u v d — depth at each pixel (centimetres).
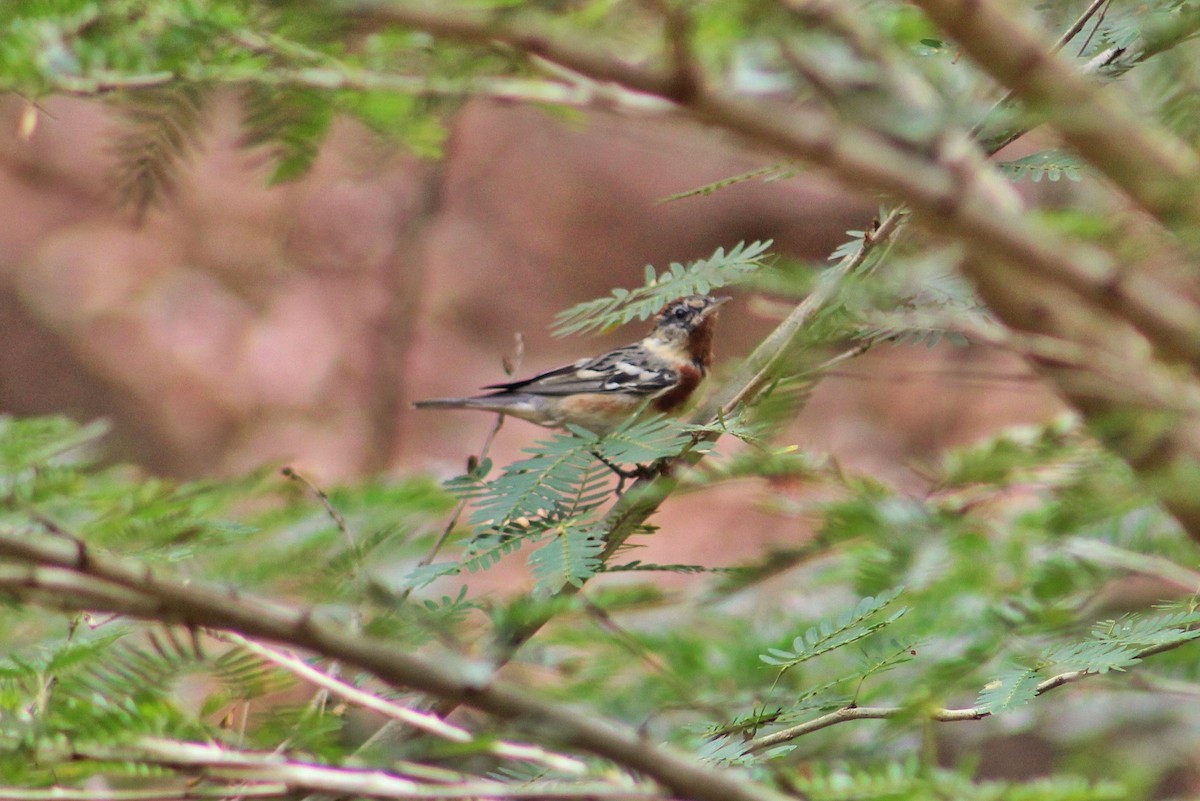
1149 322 428
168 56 623
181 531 588
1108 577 727
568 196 2645
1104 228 492
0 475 632
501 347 2514
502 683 441
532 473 680
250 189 2441
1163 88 497
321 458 2241
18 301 2372
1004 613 699
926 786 526
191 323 2400
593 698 743
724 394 753
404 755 546
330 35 571
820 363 530
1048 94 443
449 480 686
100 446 959
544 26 433
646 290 788
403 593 584
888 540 603
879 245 595
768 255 784
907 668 733
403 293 2489
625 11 516
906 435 1948
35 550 395
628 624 776
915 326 487
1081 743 930
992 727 924
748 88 552
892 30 698
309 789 495
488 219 2630
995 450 610
